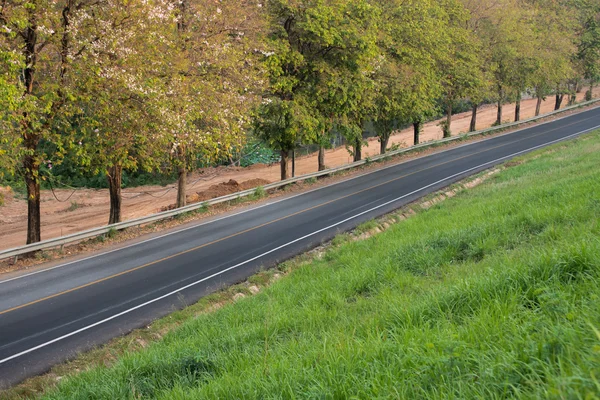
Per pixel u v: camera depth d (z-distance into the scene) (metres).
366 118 34.66
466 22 45.03
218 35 21.47
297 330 8.62
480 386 3.94
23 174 18.61
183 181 25.00
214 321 10.30
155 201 36.31
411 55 34.72
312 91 28.94
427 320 6.57
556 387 3.40
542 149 35.22
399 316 6.95
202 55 21.14
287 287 12.30
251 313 10.25
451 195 24.88
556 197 13.35
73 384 7.86
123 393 6.74
